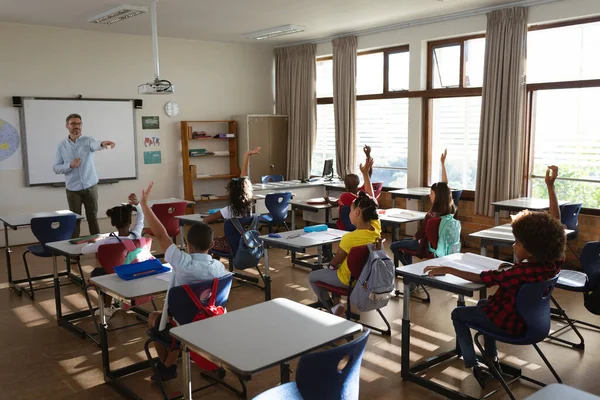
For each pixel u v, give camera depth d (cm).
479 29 658
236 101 913
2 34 689
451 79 714
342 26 757
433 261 325
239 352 192
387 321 415
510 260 610
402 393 308
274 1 595
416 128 748
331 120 891
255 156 895
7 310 463
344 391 192
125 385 320
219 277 284
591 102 588
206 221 506
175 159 858
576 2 572
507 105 632
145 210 286
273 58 948
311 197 782
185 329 215
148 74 817
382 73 805
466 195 699
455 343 375
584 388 312
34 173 725
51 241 489
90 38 759
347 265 347
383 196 813
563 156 618
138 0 589
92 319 436
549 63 620
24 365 352
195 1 594
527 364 345
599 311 335
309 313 233
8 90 700
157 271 319
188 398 229
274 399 195
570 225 523
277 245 414
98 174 777
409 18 704
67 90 745
